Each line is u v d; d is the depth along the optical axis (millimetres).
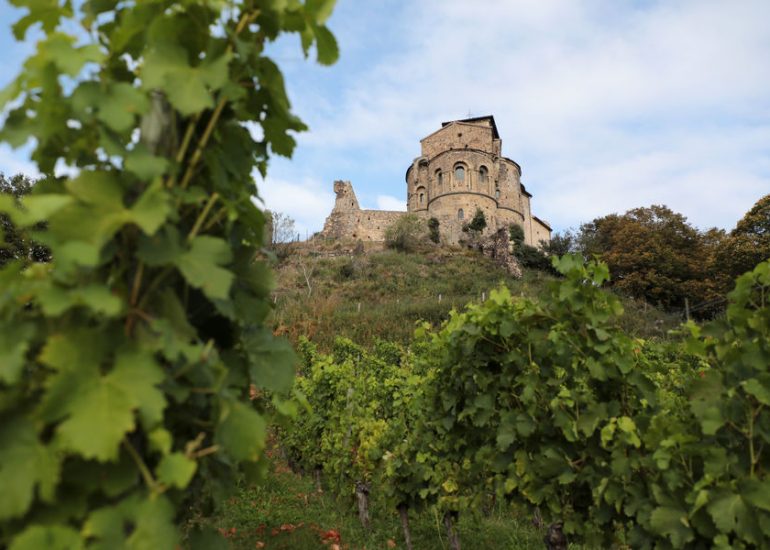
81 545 1003
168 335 1185
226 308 1356
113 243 1205
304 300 27922
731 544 2637
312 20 1453
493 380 4508
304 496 7090
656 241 37406
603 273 3684
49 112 1214
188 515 1888
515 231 49625
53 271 1263
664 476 2828
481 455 4426
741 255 29781
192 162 1365
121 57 1438
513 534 5902
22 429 1036
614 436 3436
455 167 53844
